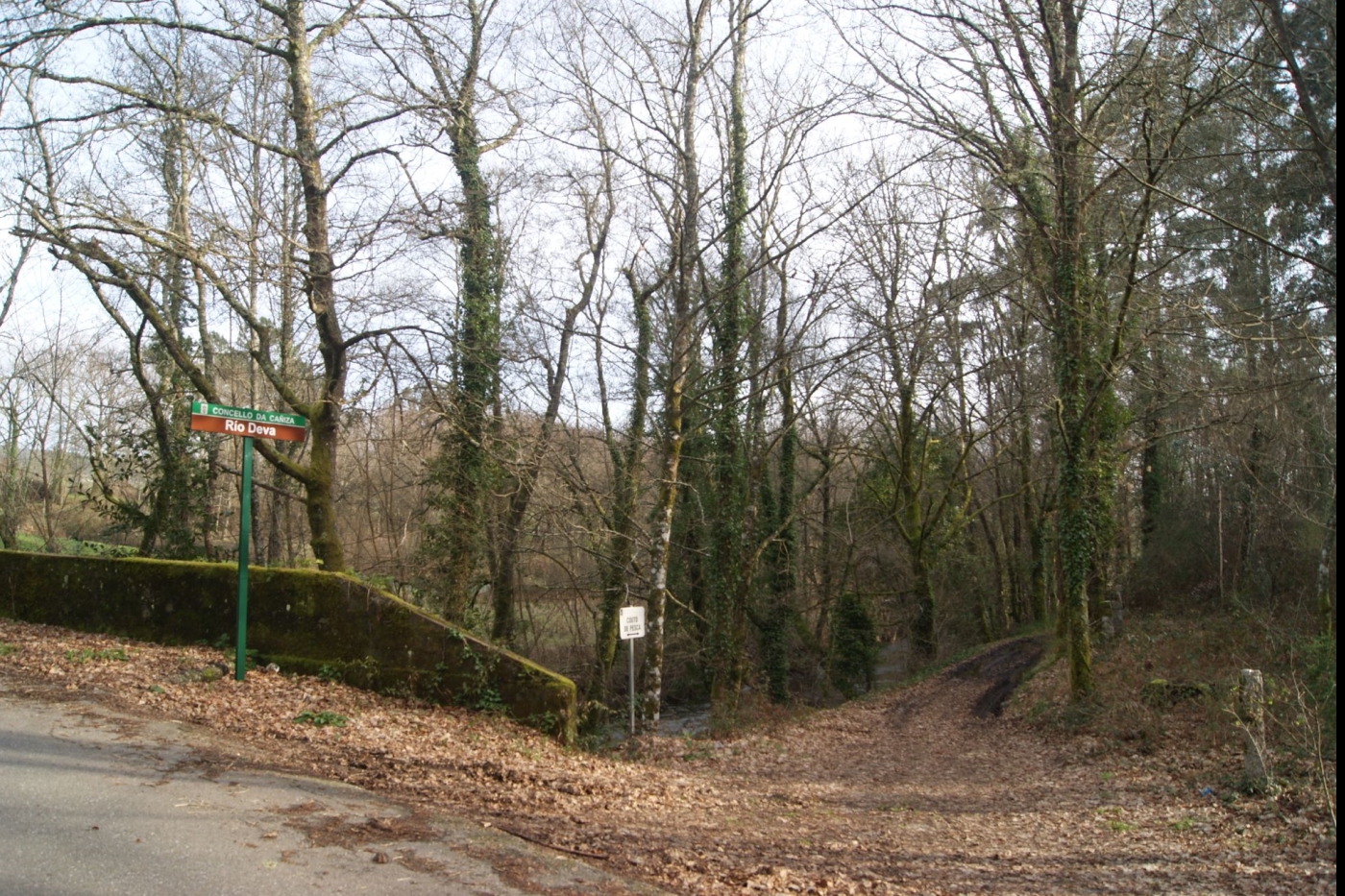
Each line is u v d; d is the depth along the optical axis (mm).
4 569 13625
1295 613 17312
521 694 10859
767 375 22203
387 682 10805
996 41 14500
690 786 10469
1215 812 9109
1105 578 22219
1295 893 6500
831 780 12648
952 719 18875
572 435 21438
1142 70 13117
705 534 24000
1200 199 16719
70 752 7066
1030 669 22203
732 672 20969
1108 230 17094
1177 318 15227
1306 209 18031
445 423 17516
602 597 22656
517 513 20625
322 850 5516
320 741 8352
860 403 27438
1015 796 11047
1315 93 13219
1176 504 26828
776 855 6969
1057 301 15992
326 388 16047
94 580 12555
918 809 10320
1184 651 17453
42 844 5227
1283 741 10602
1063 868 7332
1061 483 16531
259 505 26469
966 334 27938
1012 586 36469
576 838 6434
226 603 11594
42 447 30328
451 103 16672
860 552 30562
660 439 20109
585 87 17750
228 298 14898
